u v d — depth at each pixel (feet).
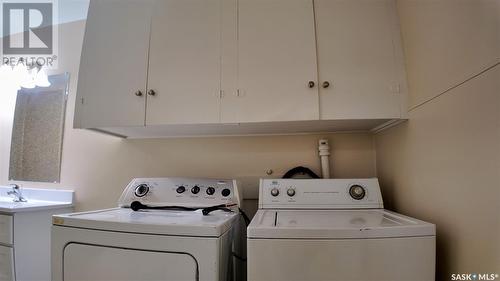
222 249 3.05
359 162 5.41
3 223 5.21
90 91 4.61
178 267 2.88
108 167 6.20
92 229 3.17
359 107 4.07
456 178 2.90
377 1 4.28
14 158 7.04
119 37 4.68
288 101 4.19
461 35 2.81
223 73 4.36
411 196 3.92
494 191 2.38
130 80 4.54
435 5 3.28
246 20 4.44
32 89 7.05
